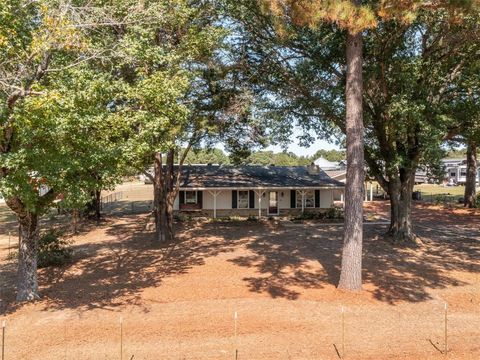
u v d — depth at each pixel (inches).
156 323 363.6
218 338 328.5
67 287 487.2
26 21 392.5
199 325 357.7
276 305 411.8
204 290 470.6
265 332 341.1
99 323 364.8
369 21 368.8
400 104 583.8
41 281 516.7
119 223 1104.8
